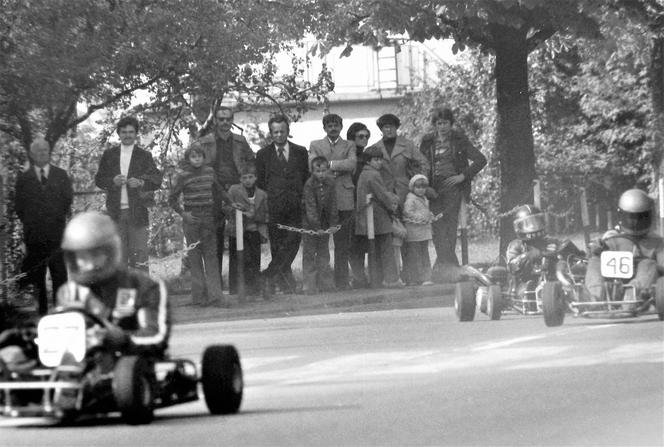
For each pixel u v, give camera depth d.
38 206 38.59
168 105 51.47
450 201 45.75
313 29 50.97
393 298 42.12
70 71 41.75
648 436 17.22
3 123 43.50
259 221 42.06
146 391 18.33
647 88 79.44
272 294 42.78
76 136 54.72
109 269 19.05
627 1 49.88
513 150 51.06
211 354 19.95
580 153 80.12
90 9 42.25
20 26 41.31
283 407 20.69
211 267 40.25
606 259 30.94
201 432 18.31
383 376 24.12
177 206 40.34
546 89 82.25
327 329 33.69
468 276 34.47
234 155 42.78
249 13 47.66
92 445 17.53
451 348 27.97
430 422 18.75
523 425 18.27
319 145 43.56
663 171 65.88
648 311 33.09
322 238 43.06
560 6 47.53
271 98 56.19
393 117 45.09
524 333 30.12
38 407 17.81
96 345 18.31
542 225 33.22
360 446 17.05
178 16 44.78
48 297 43.31
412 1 47.22
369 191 43.81
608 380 22.28
